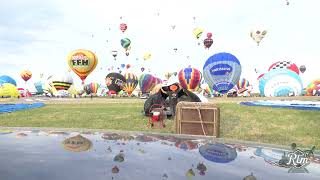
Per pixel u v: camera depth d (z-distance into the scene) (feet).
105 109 65.16
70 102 96.17
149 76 177.78
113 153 9.37
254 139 38.99
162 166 7.97
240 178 7.15
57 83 168.66
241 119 50.44
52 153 9.22
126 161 8.46
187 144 11.03
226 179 7.07
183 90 54.95
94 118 52.44
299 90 129.70
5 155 8.92
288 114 53.42
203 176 7.23
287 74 130.82
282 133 42.11
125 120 50.31
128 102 92.48
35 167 7.68
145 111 52.95
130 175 7.23
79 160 8.48
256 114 54.24
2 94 175.22
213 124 33.96
